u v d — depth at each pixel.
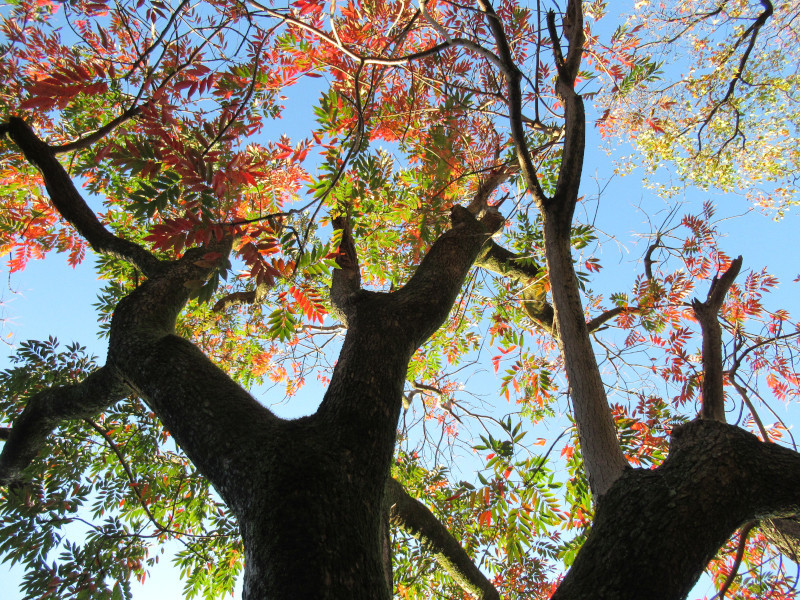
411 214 3.91
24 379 3.58
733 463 1.65
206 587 3.75
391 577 2.06
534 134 4.13
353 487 1.61
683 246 4.01
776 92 4.96
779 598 3.04
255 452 1.65
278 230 1.71
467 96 3.38
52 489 3.10
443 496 4.59
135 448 4.00
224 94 3.14
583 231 3.61
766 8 4.39
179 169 1.52
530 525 2.42
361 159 3.07
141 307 2.39
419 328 2.37
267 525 1.45
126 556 3.13
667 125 5.20
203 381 1.97
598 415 2.06
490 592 3.07
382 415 1.88
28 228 4.45
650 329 4.25
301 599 1.28
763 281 4.17
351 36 3.11
